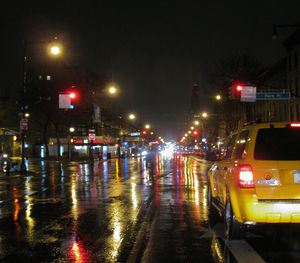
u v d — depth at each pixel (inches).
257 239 289.7
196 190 665.0
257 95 1156.5
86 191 663.1
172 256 248.7
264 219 242.1
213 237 300.7
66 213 426.0
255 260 233.9
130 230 331.0
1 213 428.8
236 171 259.8
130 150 4269.2
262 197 245.0
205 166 1592.0
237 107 1982.0
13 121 2198.6
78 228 341.7
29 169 1421.0
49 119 2258.9
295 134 256.4
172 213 419.5
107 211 437.4
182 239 295.1
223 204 314.3
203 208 455.8
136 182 837.2
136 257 247.1
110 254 255.6
